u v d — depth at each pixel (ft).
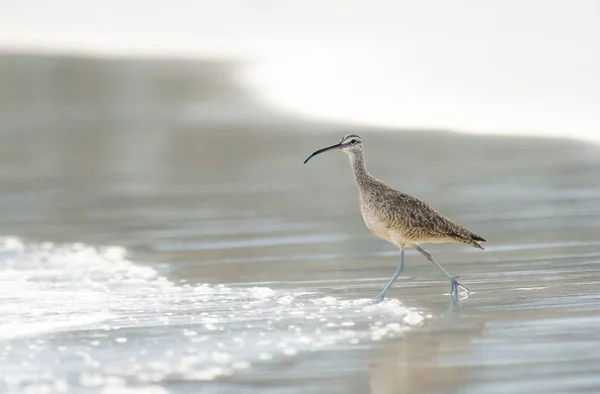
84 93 112.98
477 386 26.30
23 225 54.85
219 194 62.13
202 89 115.34
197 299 36.96
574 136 76.02
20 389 27.02
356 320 33.17
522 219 51.06
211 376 27.68
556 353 28.58
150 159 76.02
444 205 55.57
